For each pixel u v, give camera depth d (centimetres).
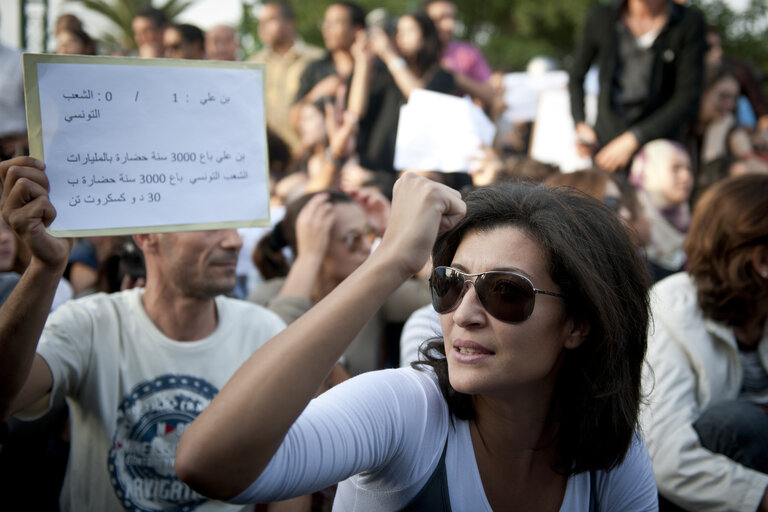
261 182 173
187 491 190
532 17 1717
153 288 196
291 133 540
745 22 1742
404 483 133
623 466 146
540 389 137
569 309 129
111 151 155
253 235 363
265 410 100
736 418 209
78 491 189
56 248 142
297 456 110
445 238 136
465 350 126
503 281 123
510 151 683
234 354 202
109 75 155
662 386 220
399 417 129
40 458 217
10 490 215
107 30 1445
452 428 137
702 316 228
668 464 211
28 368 146
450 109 352
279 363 103
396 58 495
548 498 142
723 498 202
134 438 188
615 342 131
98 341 190
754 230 216
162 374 192
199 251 189
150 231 160
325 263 282
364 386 130
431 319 223
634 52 432
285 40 560
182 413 191
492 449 139
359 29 508
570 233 127
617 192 306
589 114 539
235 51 541
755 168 409
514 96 684
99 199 154
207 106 166
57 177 150
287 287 258
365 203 332
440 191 118
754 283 220
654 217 374
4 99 412
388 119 494
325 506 223
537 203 131
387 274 112
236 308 210
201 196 166
